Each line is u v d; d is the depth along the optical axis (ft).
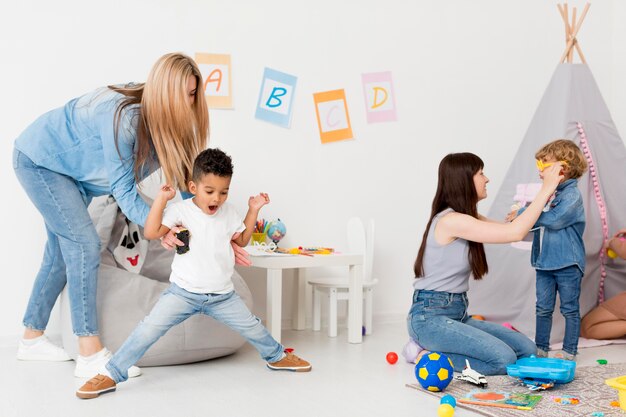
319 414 6.33
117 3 10.04
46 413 6.32
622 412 6.29
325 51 11.36
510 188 10.85
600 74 13.65
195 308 7.36
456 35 12.37
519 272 10.12
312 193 11.30
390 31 11.85
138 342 7.13
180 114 7.16
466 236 7.79
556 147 8.52
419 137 12.10
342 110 11.48
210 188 7.04
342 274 11.46
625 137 13.52
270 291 9.16
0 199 9.48
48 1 9.68
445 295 8.05
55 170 7.54
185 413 6.34
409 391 7.16
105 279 8.17
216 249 7.32
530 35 12.94
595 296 10.36
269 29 10.95
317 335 10.43
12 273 9.55
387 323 11.67
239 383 7.45
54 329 9.61
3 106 9.48
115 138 7.04
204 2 10.53
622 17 13.58
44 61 9.68
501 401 6.64
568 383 7.41
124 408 6.48
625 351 9.45
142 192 9.87
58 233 7.63
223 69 10.63
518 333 8.25
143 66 10.21
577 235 8.70
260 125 10.92
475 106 12.53
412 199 12.05
